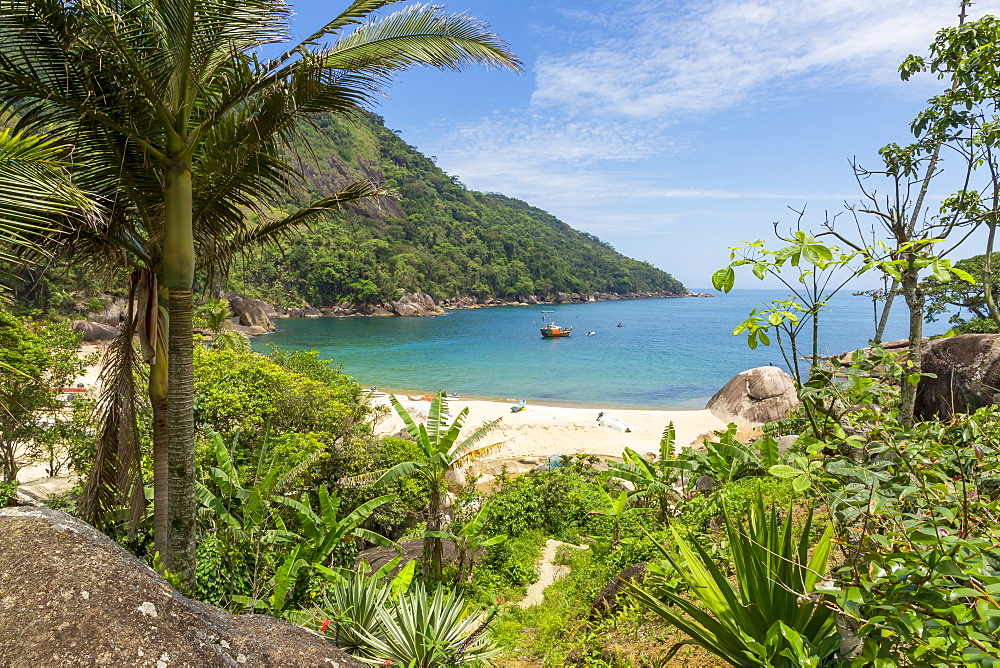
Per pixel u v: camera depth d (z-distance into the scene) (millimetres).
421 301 136500
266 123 6430
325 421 15719
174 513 6617
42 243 6348
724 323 124125
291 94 6172
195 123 7188
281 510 11477
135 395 8438
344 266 126812
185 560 6680
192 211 6969
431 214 192625
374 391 37344
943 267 2324
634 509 10508
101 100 6098
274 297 116000
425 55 7082
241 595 7836
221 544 8758
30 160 4523
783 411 27750
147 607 2586
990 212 4691
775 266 2592
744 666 3201
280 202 7402
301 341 79875
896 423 2764
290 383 15898
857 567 2389
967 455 2559
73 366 16922
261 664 2764
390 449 16141
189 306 6645
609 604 6652
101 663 2303
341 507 13773
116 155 6512
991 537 2230
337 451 15461
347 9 6160
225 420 14938
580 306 189125
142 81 5969
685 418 29688
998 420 2840
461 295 164625
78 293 60594
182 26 6043
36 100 6066
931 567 2006
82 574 2570
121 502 8641
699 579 3492
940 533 2248
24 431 13938
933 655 1999
